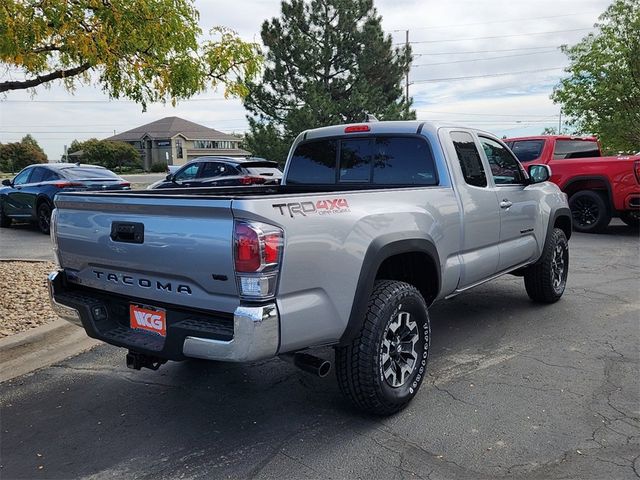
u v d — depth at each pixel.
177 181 13.37
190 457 3.10
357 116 25.53
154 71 5.58
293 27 25.62
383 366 3.38
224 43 5.98
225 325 2.91
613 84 17.14
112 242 3.30
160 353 3.07
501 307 5.96
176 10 5.58
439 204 4.03
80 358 4.65
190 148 82.88
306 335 2.96
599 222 10.77
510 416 3.47
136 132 85.69
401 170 4.51
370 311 3.31
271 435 3.32
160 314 3.20
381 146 4.62
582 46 18.31
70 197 3.58
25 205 12.28
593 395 3.74
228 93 6.18
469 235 4.39
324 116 24.59
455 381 4.02
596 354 4.51
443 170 4.28
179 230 2.93
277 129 26.12
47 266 7.97
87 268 3.58
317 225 2.98
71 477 2.93
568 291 6.62
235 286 2.76
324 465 2.97
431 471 2.89
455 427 3.35
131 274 3.28
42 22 4.83
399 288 3.47
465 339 4.94
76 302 3.53
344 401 3.77
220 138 86.00
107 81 5.89
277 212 2.79
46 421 3.56
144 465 3.03
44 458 3.12
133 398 3.89
